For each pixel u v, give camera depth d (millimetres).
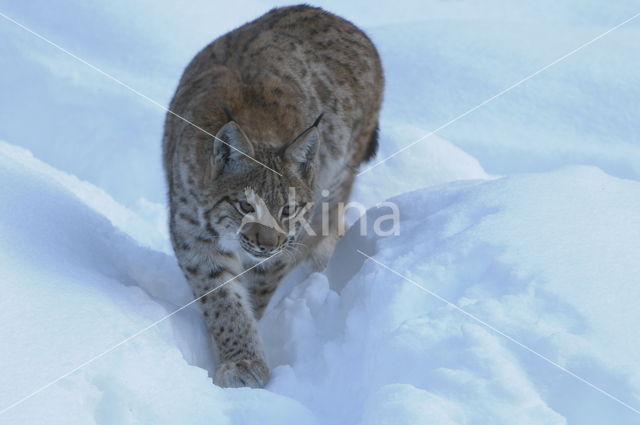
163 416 8977
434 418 8461
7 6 26250
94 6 26656
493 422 8508
